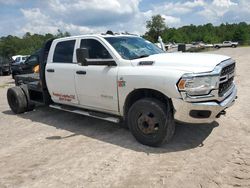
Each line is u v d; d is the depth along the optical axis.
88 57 5.61
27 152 4.93
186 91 4.26
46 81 6.58
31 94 7.54
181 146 4.75
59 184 3.79
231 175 3.75
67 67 5.98
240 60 21.44
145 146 4.83
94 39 5.59
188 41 100.31
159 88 4.47
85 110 6.03
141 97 5.04
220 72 4.40
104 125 6.15
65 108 6.32
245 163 4.05
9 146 5.30
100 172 4.04
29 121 6.93
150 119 4.65
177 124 5.79
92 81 5.46
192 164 4.11
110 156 4.53
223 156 4.29
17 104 7.61
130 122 4.94
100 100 5.45
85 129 5.97
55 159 4.56
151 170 4.00
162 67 4.60
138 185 3.65
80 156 4.61
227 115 6.26
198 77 4.26
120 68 5.04
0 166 4.45
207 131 5.36
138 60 4.98
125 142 5.07
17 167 4.37
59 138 5.53
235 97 5.15
